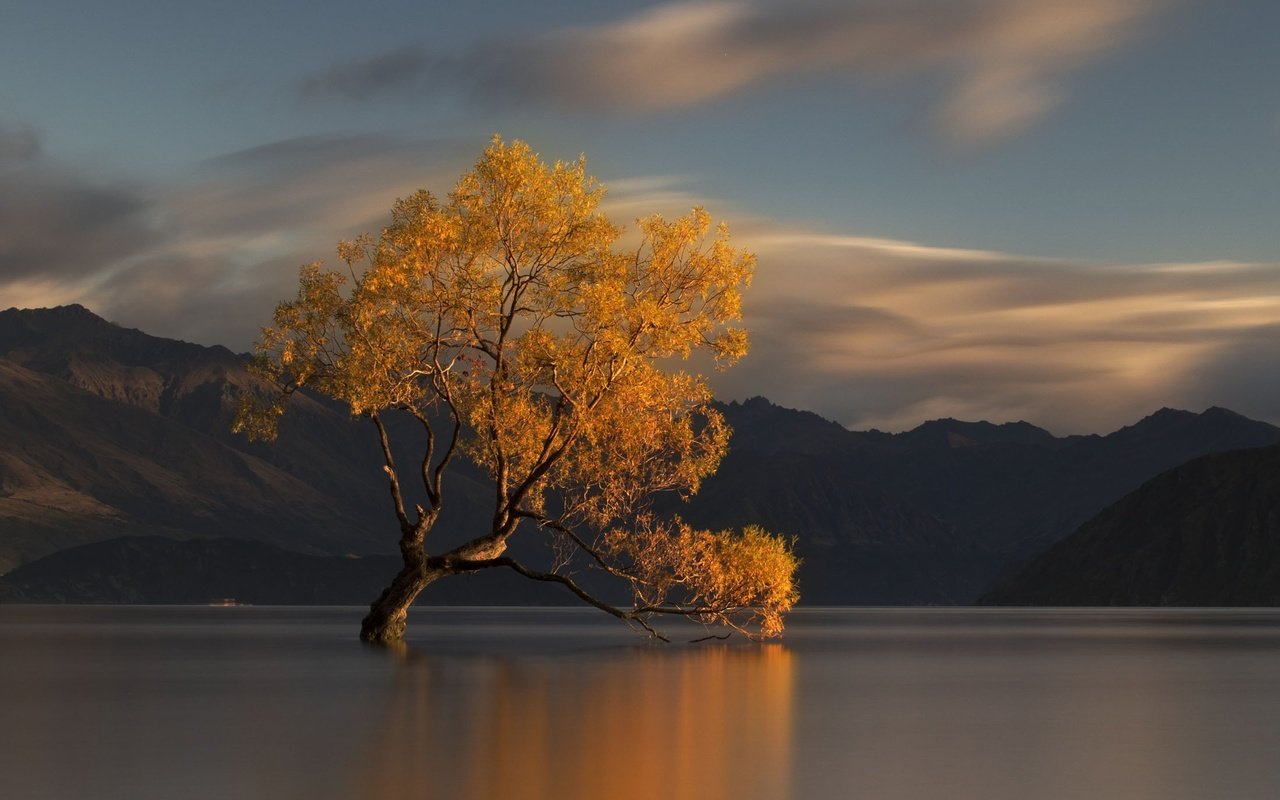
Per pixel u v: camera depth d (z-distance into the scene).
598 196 56.00
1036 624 157.00
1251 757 26.03
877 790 21.55
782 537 56.34
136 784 21.58
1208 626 146.50
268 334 55.78
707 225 55.28
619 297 53.44
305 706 34.31
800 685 43.34
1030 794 21.47
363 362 54.41
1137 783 22.69
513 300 55.47
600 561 57.03
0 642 85.31
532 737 27.52
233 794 20.64
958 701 38.47
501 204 54.72
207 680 45.00
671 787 21.38
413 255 53.75
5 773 22.75
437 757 24.47
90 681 45.00
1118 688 44.84
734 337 55.53
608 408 55.41
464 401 56.84
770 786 21.69
